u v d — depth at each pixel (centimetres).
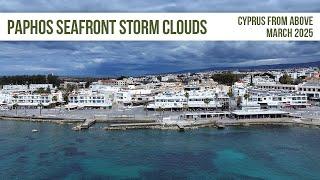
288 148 16088
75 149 16288
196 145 16875
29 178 12506
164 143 17325
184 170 13262
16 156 15138
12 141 17888
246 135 18925
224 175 12731
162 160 14512
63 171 13212
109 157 14962
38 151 15950
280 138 18100
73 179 12425
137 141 17812
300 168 13375
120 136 19038
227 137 18488
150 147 16562
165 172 13062
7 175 12788
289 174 12769
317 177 12469
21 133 19988
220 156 14975
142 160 14525
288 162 14062
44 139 18362
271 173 12888
